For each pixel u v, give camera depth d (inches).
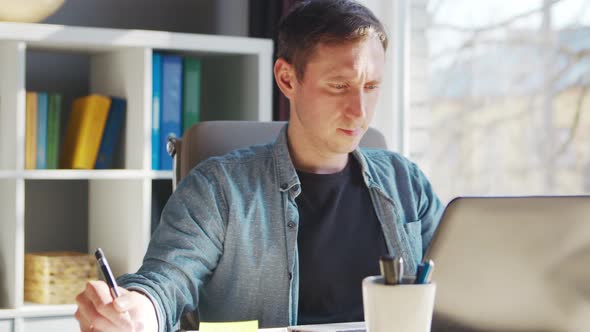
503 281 44.9
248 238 59.6
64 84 116.2
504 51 97.1
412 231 64.4
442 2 107.2
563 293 44.1
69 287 101.0
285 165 61.6
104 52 110.9
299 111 60.1
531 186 93.1
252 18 121.2
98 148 105.7
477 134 101.1
